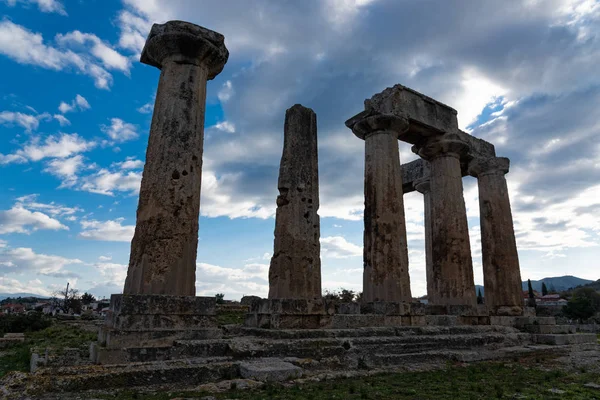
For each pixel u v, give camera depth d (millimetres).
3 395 6109
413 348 11828
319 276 12547
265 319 11602
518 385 8781
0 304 106250
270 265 12414
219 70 11289
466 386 8578
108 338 8008
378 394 7496
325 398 6891
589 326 28562
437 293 17531
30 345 14445
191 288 9422
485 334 14656
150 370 7227
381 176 16016
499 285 19750
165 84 10250
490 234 20531
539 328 17031
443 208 17984
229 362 8312
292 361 9047
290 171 12719
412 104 17391
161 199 9414
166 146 9750
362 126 16875
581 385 8938
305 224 12602
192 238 9648
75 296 68312
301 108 13484
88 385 6688
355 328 12320
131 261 9211
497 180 21000
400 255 15258
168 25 10336
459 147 18516
